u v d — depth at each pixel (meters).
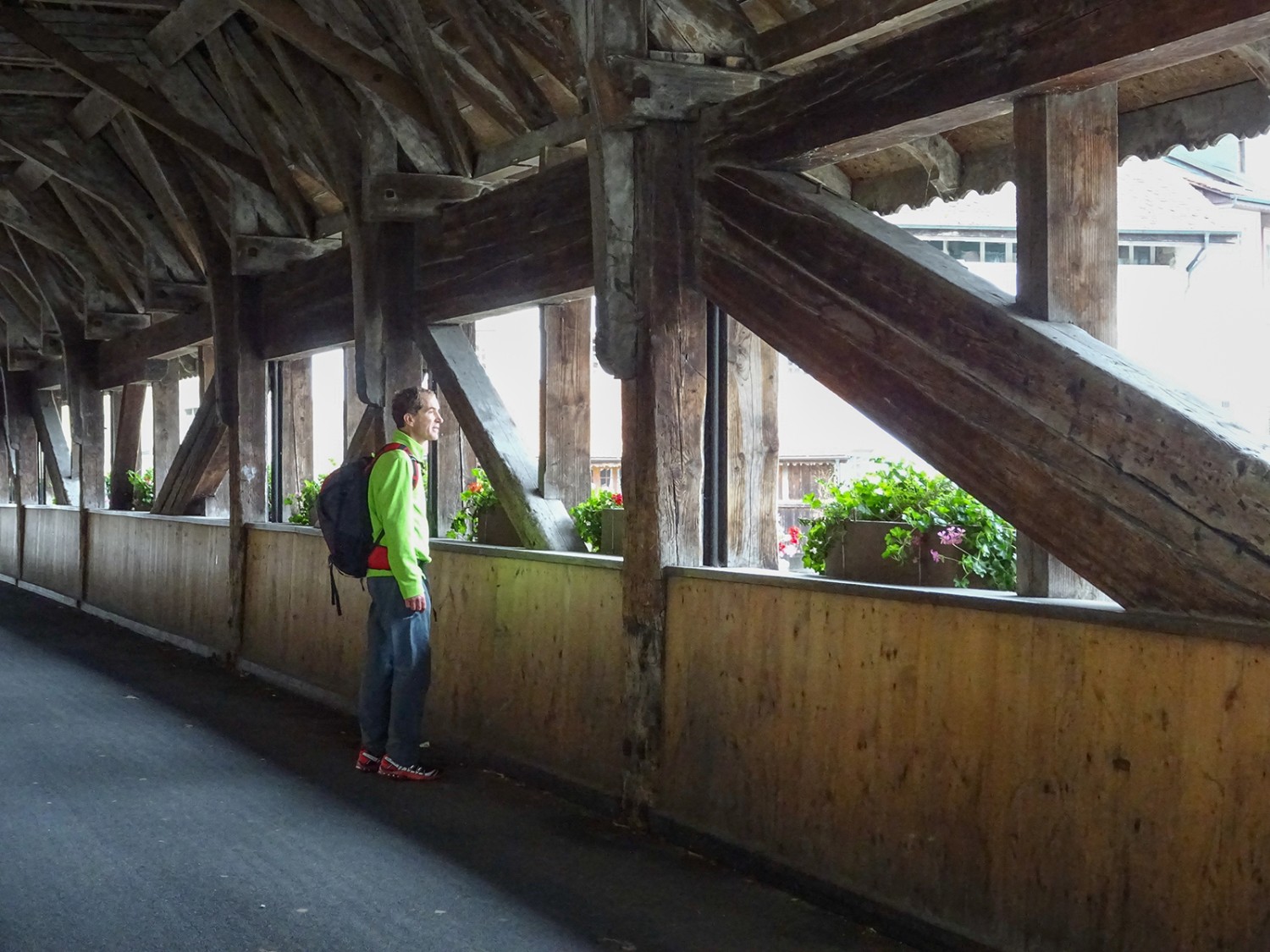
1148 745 3.09
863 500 4.26
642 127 4.71
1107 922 3.17
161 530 10.56
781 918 3.94
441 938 3.78
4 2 7.58
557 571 5.52
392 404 5.96
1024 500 3.41
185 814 5.09
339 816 5.07
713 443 4.98
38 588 14.27
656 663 4.83
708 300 4.81
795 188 4.31
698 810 4.63
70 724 6.85
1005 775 3.46
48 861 4.49
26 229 11.27
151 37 8.02
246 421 8.88
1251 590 2.88
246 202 8.20
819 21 4.38
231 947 3.71
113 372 12.27
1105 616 3.18
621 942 3.75
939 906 3.65
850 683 3.98
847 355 4.01
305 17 6.40
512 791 5.49
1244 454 2.90
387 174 6.54
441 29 6.36
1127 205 6.27
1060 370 3.33
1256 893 2.84
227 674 8.70
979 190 4.83
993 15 3.51
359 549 5.70
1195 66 3.89
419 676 5.70
